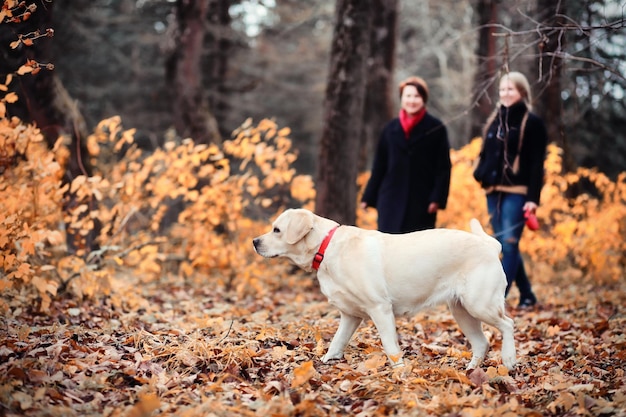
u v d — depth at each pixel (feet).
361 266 13.65
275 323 18.15
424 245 13.71
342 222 26.09
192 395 11.47
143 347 14.07
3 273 16.62
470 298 13.42
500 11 37.32
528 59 30.04
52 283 16.26
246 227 25.85
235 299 23.61
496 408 11.09
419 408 11.01
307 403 10.77
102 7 63.87
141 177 22.41
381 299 13.58
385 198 20.57
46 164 17.62
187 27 33.50
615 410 10.86
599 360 14.69
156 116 62.69
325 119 26.22
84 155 24.30
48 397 10.61
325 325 17.63
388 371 12.98
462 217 27.96
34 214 18.04
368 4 25.90
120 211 22.58
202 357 13.23
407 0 68.13
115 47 66.69
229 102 55.21
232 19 61.36
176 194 23.24
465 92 63.82
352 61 25.81
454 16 67.67
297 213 14.26
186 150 23.06
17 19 15.24
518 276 22.06
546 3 23.32
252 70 73.51
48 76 23.53
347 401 11.69
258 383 12.32
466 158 27.86
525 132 19.80
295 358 13.93
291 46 80.07
